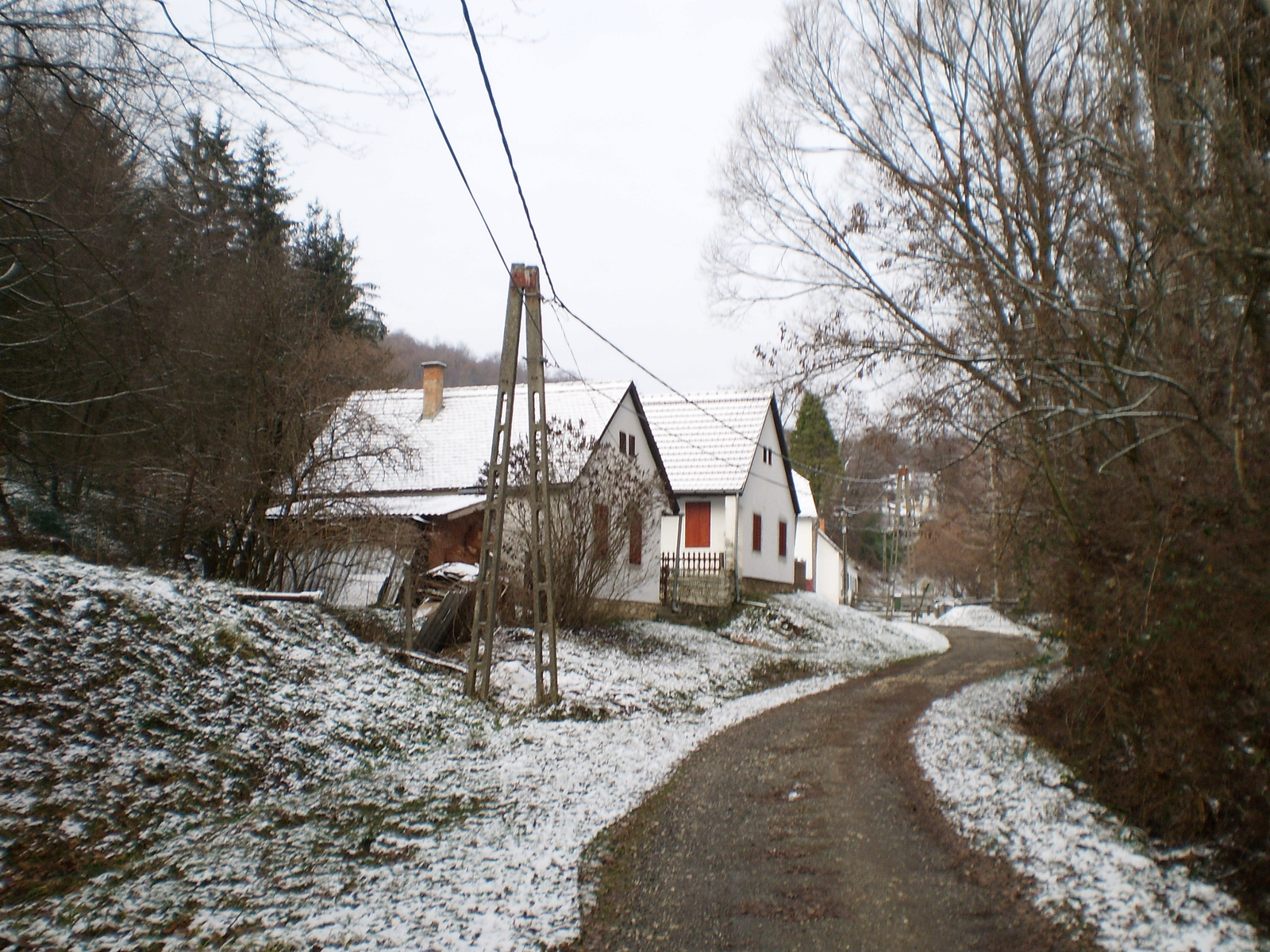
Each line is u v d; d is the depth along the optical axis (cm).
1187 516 780
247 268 1831
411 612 1519
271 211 2912
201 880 627
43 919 536
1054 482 1055
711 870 727
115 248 1307
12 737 731
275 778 873
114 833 679
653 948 570
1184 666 770
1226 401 775
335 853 718
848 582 5959
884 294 1197
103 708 831
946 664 2592
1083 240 1028
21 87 822
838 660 2553
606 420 2588
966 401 1190
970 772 1041
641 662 1891
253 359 1728
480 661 1515
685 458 3303
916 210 1169
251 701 992
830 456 5253
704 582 3045
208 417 1716
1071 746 1073
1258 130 694
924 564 6178
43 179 982
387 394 2680
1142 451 903
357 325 3753
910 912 631
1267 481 720
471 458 2622
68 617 938
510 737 1186
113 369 1226
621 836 815
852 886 688
